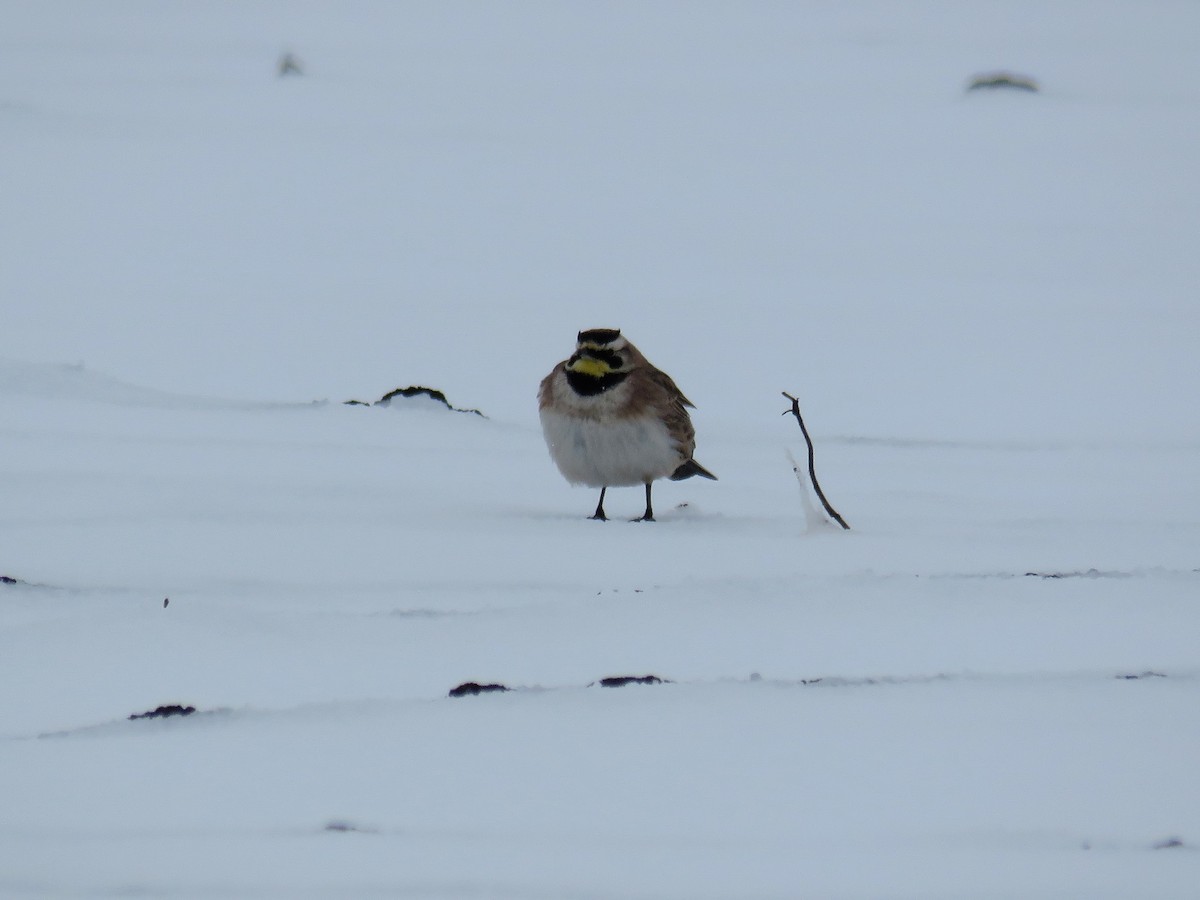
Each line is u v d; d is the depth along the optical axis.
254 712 6.96
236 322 25.55
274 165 42.31
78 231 33.00
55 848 5.66
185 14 91.44
